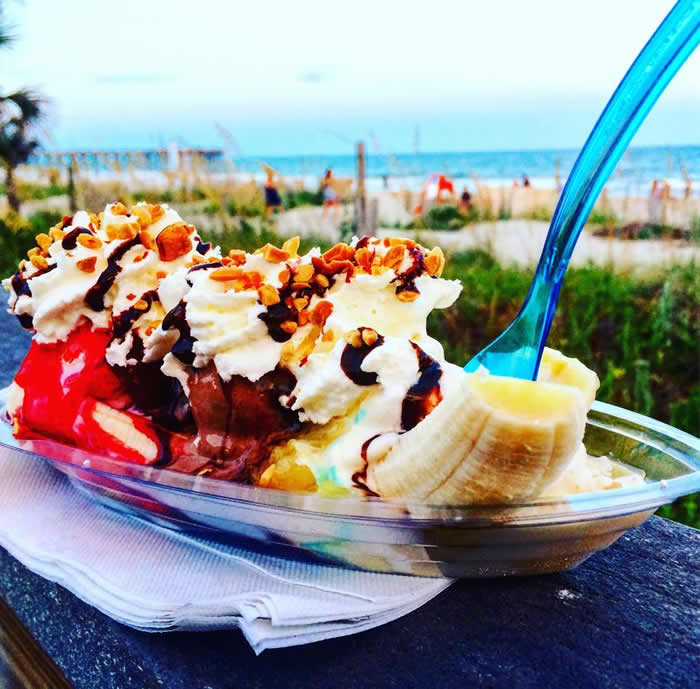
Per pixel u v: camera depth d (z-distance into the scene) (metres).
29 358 0.32
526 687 0.21
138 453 0.29
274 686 0.22
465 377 0.22
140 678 0.23
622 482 0.25
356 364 0.25
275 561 0.25
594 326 0.78
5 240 1.35
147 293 0.30
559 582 0.25
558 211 0.25
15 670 0.29
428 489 0.23
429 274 0.28
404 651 0.22
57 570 0.25
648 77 0.23
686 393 0.70
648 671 0.21
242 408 0.27
